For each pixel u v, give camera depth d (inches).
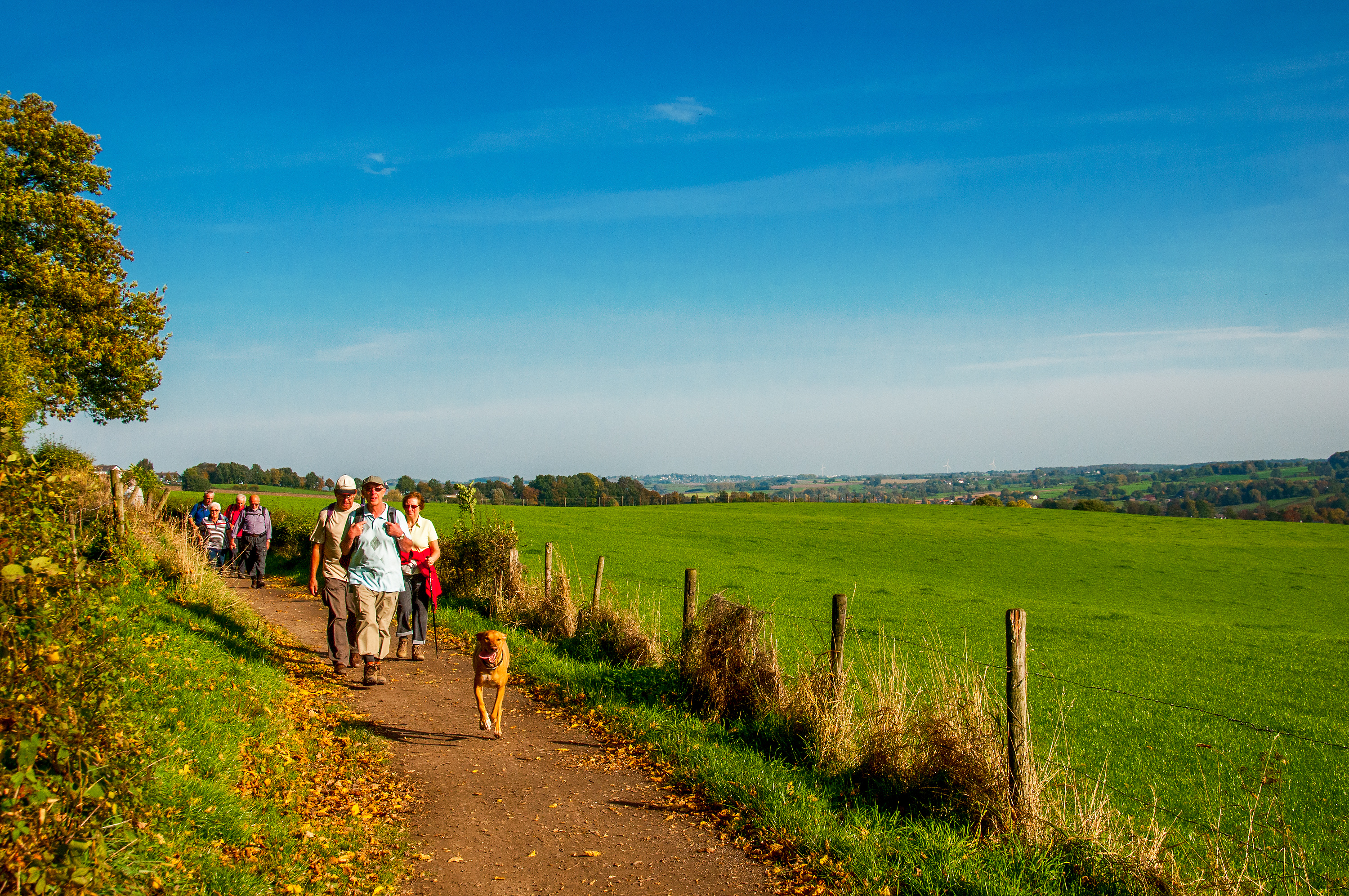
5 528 140.3
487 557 655.8
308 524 1002.1
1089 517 3088.1
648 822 238.4
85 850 132.3
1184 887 208.2
